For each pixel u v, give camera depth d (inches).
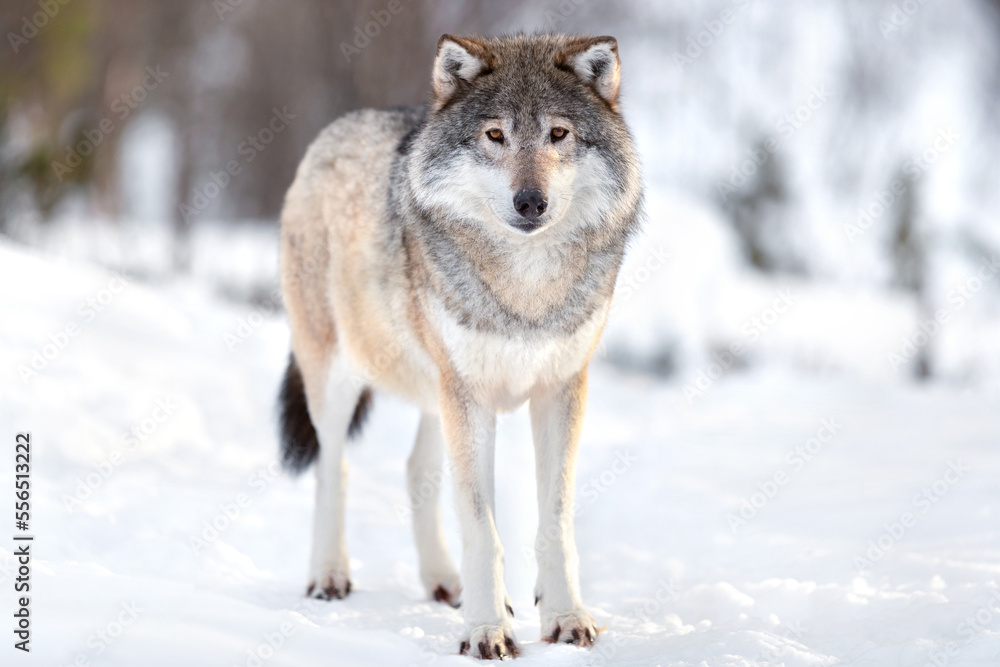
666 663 357.4
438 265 432.1
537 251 419.5
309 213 547.2
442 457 515.8
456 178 425.1
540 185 402.9
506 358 427.2
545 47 448.5
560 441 435.2
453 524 628.1
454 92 446.9
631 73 2322.8
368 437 858.8
